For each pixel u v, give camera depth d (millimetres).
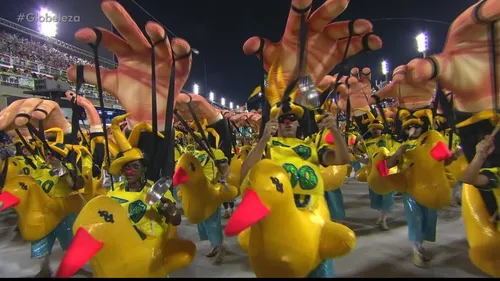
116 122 3160
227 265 4895
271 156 2967
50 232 4691
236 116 9039
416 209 4531
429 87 4520
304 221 2615
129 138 3217
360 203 8297
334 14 3000
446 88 3045
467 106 2971
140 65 3355
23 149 5836
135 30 3160
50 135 5410
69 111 9125
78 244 2518
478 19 2652
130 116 3402
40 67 15922
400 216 6969
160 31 3113
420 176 4344
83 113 6207
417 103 4660
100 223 2633
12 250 5965
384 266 4570
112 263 2650
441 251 5023
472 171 2758
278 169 2539
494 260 2875
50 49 18125
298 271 2463
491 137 2711
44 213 4562
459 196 7453
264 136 2725
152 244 2854
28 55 16375
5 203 4219
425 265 4492
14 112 4770
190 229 6746
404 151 4531
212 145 5492
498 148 2803
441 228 6082
